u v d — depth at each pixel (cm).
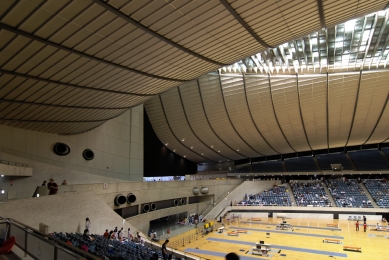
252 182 4569
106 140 3075
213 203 4347
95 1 866
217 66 1678
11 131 2102
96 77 1422
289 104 3581
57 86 1438
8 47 1011
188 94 3691
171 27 1107
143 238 2333
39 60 1144
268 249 2273
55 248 499
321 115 3722
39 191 1853
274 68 3192
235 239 2758
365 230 3012
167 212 3503
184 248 2452
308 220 3738
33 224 1546
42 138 2345
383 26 2331
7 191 2008
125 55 1256
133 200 2847
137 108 3700
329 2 1205
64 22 938
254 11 1118
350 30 2436
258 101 3594
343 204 3866
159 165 4791
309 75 3216
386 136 4406
